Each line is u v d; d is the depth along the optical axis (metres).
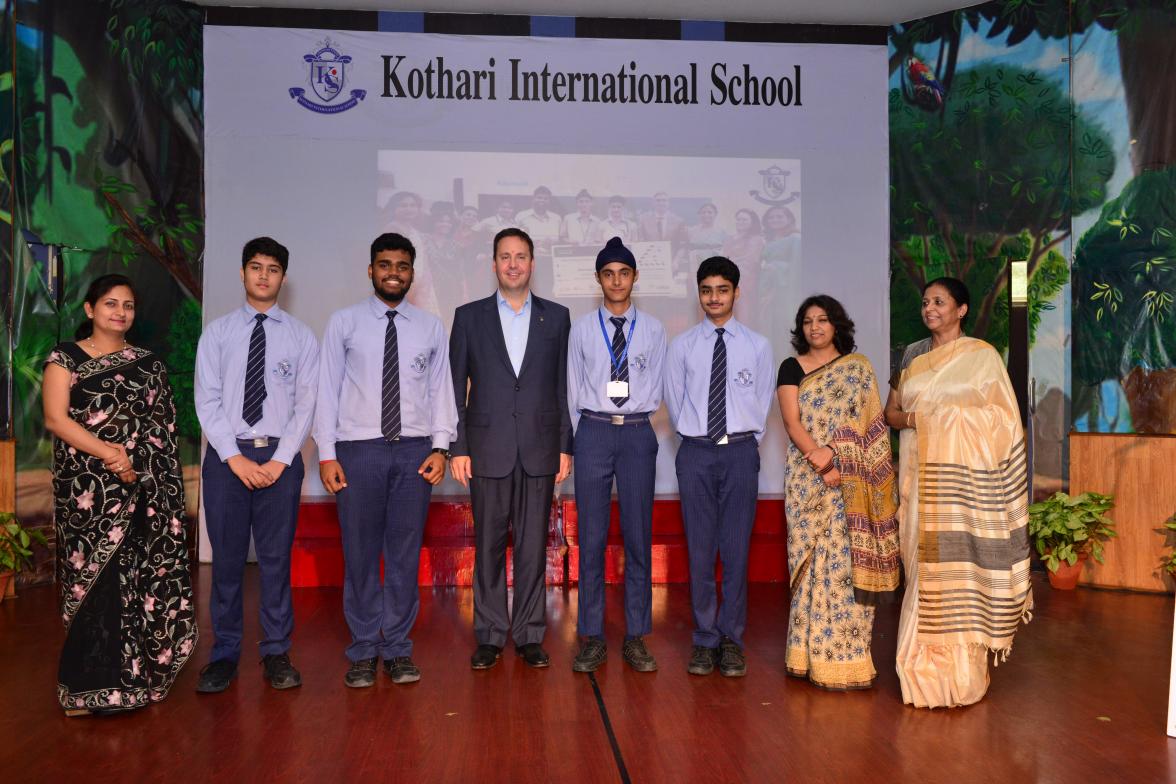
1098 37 5.15
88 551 2.79
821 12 5.75
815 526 3.19
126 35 5.24
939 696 2.94
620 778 2.37
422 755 2.52
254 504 3.11
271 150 5.59
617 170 5.79
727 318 3.37
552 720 2.81
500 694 3.07
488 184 5.72
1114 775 2.41
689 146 5.83
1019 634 3.94
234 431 3.04
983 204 5.59
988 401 3.02
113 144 5.19
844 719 2.84
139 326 5.32
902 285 5.87
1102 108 5.13
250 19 5.60
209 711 2.88
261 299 3.10
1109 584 4.94
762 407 3.34
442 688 3.13
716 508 3.33
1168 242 4.88
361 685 3.12
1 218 4.67
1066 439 5.25
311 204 5.62
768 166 5.86
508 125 5.74
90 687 2.77
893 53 5.91
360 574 3.16
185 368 5.54
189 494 5.55
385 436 3.13
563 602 4.65
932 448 3.02
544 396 3.37
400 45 5.70
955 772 2.42
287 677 3.12
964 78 5.66
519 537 3.42
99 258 5.12
